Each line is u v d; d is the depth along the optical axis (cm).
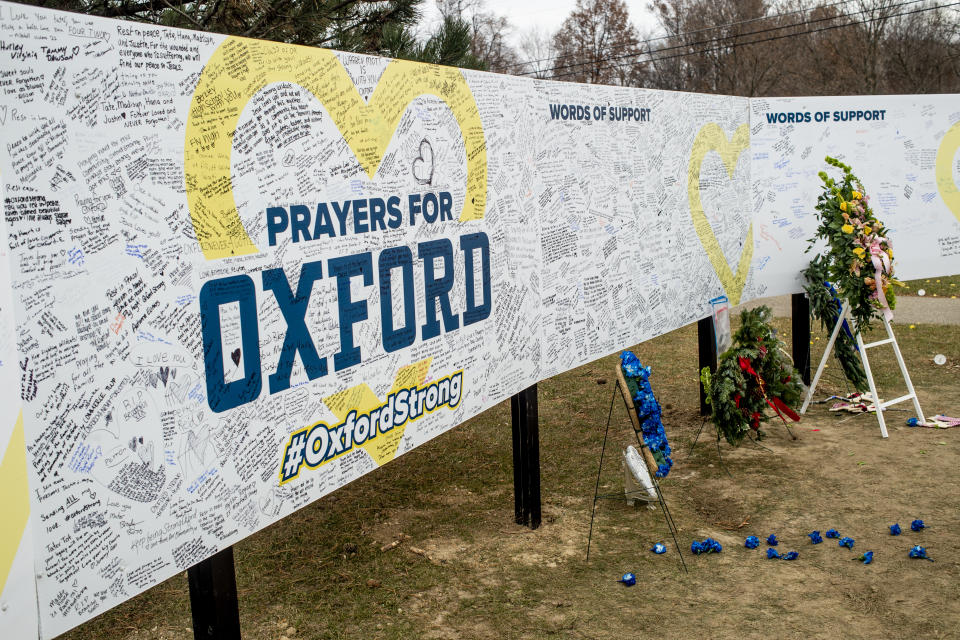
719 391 673
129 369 249
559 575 489
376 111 379
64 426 228
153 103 255
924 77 3612
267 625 438
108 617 457
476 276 475
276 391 318
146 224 253
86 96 232
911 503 576
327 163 345
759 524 555
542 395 918
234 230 292
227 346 290
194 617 304
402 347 408
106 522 243
